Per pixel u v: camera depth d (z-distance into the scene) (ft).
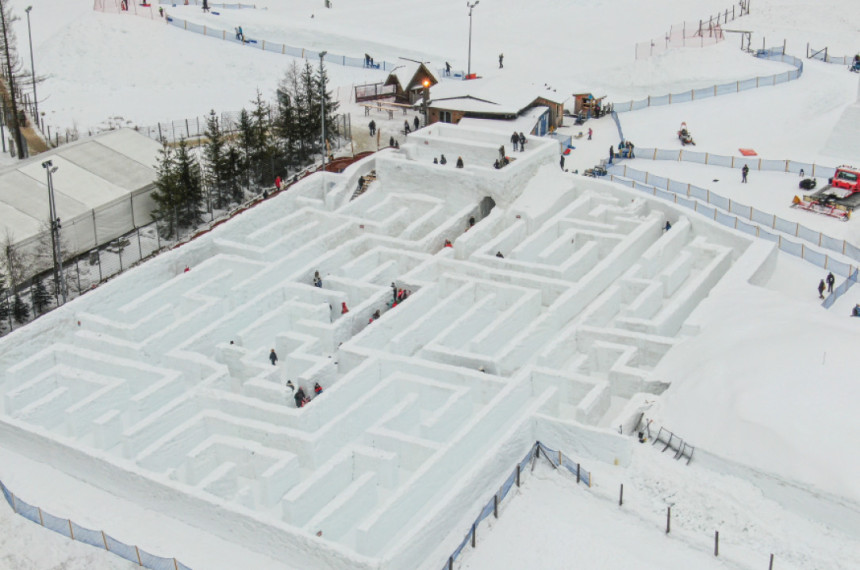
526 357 234.99
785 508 184.75
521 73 407.85
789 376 198.59
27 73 377.09
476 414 207.00
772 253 266.16
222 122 369.30
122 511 195.52
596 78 409.90
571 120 377.91
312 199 302.04
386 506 182.29
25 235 279.90
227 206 323.16
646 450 198.18
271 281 264.52
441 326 246.27
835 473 181.16
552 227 280.51
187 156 311.27
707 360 211.61
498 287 253.03
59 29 455.63
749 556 176.04
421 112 377.50
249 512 182.29
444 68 425.69
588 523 186.09
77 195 298.76
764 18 465.88
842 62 404.77
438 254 269.44
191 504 188.34
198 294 254.68
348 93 396.78
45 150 345.51
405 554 174.40
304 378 221.05
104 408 218.38
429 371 222.69
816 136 346.54
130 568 182.09
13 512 195.42
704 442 193.77
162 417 209.67
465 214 289.53
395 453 198.49
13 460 210.38
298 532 177.06
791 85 383.86
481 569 178.60
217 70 416.05
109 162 316.60
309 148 351.25
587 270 269.23
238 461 201.36
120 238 300.81
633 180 317.42
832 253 279.49
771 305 230.27
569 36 472.44
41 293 270.87
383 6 524.11
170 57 418.51
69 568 183.21
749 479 188.24
